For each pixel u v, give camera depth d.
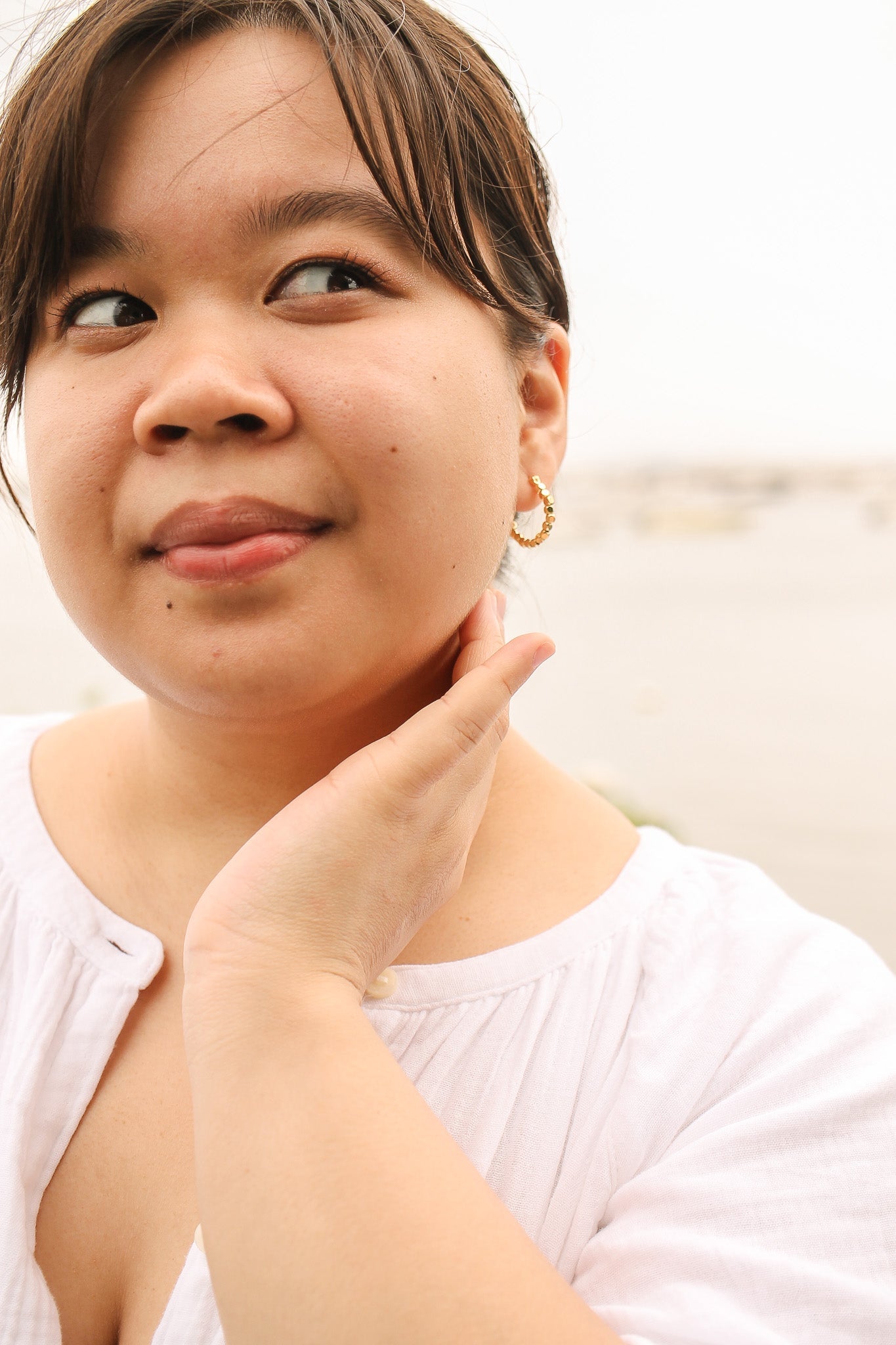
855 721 3.02
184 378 0.64
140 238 0.68
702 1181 0.69
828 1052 0.73
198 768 0.84
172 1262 0.72
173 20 0.68
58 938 0.86
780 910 0.86
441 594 0.72
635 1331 0.64
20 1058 0.80
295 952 0.67
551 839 0.89
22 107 0.75
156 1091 0.79
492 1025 0.79
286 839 0.69
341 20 0.70
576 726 3.22
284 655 0.67
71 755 1.03
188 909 0.86
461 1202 0.59
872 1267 0.65
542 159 0.98
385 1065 0.64
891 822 2.41
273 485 0.66
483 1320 0.55
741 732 3.02
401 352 0.69
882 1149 0.68
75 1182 0.78
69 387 0.71
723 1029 0.77
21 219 0.73
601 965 0.82
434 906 0.75
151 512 0.67
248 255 0.68
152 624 0.69
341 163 0.68
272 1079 0.62
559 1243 0.73
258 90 0.68
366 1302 0.55
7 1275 0.70
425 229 0.71
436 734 0.70
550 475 0.94
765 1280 0.64
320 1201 0.58
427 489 0.69
